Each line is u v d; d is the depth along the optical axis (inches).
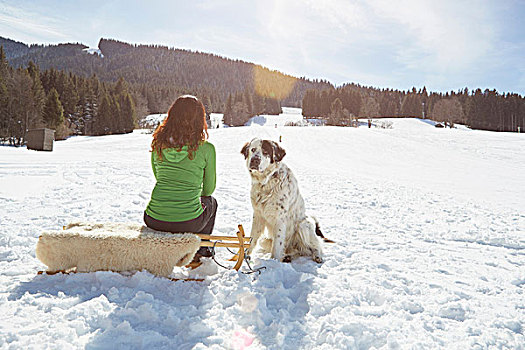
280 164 147.6
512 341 80.1
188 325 77.0
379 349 73.8
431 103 4611.2
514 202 308.8
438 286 114.8
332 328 81.1
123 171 416.2
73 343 67.4
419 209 268.1
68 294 88.4
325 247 161.8
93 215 193.0
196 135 111.0
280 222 143.3
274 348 72.2
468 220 231.6
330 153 860.6
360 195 329.7
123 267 101.9
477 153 832.3
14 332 68.2
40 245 100.9
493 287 116.6
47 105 2124.8
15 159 463.8
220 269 121.0
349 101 4598.9
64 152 681.0
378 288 110.2
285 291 101.7
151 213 109.8
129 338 70.1
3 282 94.7
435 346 76.3
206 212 118.9
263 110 5064.0
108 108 2731.3
